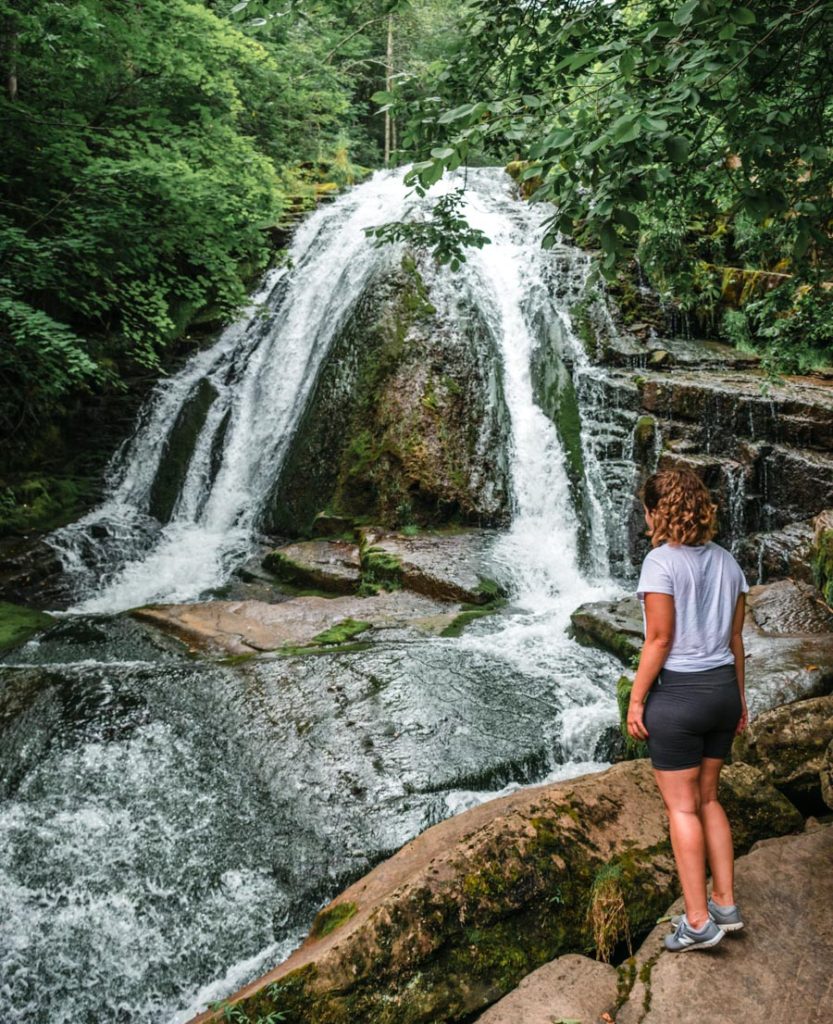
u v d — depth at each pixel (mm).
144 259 12000
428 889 3184
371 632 7820
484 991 3012
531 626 8023
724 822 2881
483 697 6246
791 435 9945
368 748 5504
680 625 2764
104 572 10305
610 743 5762
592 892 3295
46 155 11180
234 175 13273
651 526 2979
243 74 16375
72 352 9680
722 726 2781
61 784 5145
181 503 12328
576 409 11422
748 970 2783
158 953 4109
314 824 4852
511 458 11133
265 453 12484
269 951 4117
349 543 10281
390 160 5191
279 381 13234
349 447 11078
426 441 10680
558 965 3014
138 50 11820
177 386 13641
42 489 11570
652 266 6652
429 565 9109
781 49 4344
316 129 20531
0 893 4363
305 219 16781
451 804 5055
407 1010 2936
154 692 6137
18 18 10070
